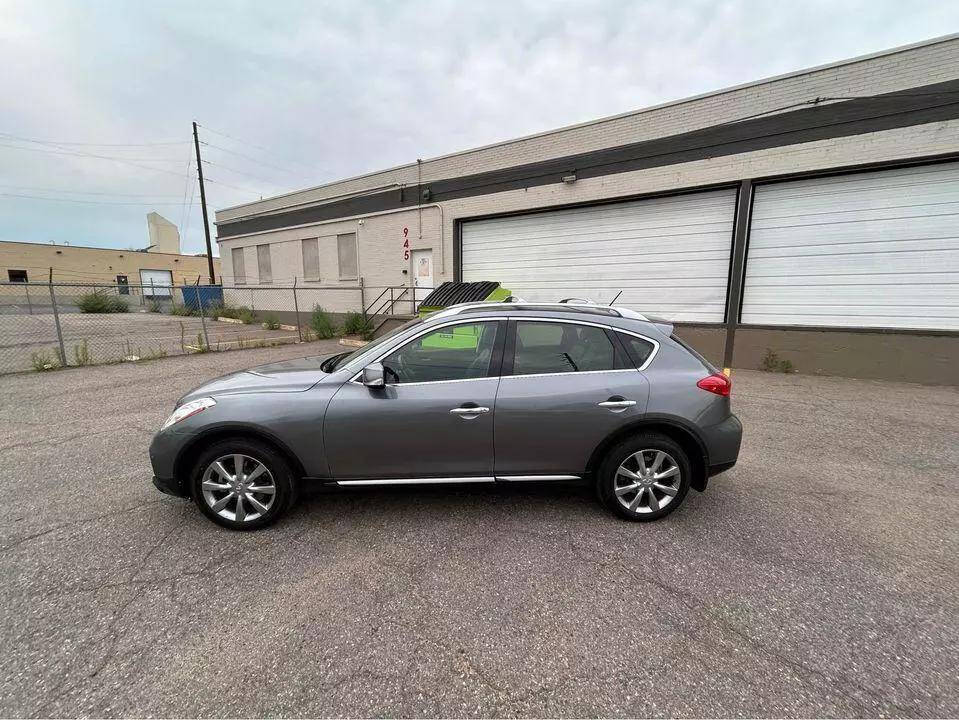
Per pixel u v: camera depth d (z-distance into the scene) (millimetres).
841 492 3758
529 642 2133
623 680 1922
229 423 2973
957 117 7090
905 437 5105
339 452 3035
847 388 7414
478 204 12406
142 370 8617
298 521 3219
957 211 7402
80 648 2078
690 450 3260
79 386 7359
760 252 8922
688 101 9180
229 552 2846
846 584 2570
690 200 9602
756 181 8688
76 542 2949
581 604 2396
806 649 2096
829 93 7906
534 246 11781
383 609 2354
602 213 10695
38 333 15070
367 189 14977
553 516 3311
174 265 47438
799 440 5012
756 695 1845
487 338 3197
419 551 2867
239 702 1812
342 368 3213
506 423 3043
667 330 3352
